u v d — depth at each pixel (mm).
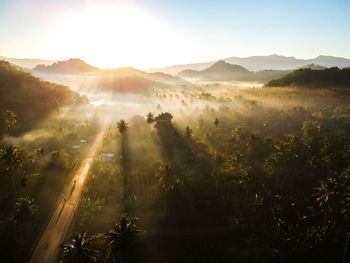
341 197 89812
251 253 86938
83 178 132500
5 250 83375
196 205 111562
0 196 110062
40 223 97125
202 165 143375
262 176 131750
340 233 92375
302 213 106125
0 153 108125
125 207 108312
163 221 101750
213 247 90375
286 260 84500
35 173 129125
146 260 84125
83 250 69062
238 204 110500
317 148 157625
